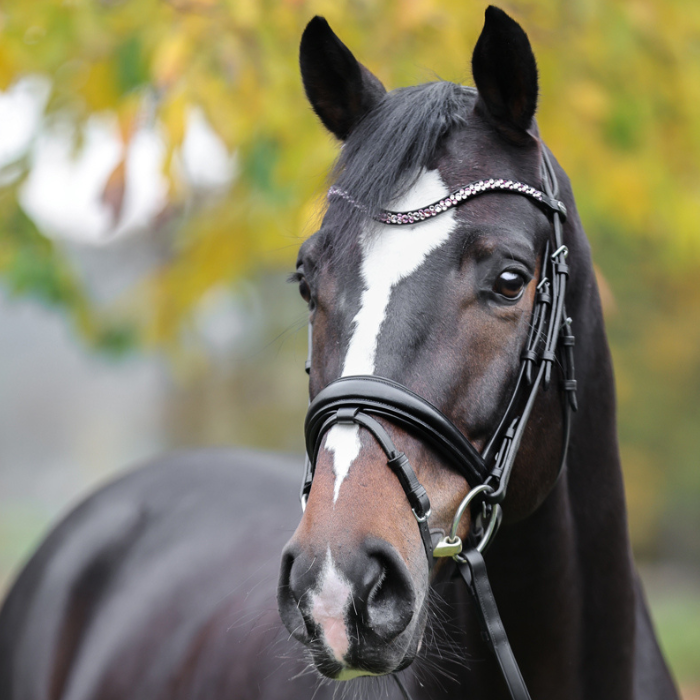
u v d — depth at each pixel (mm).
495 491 2811
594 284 3412
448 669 3293
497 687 3248
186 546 4918
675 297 15695
